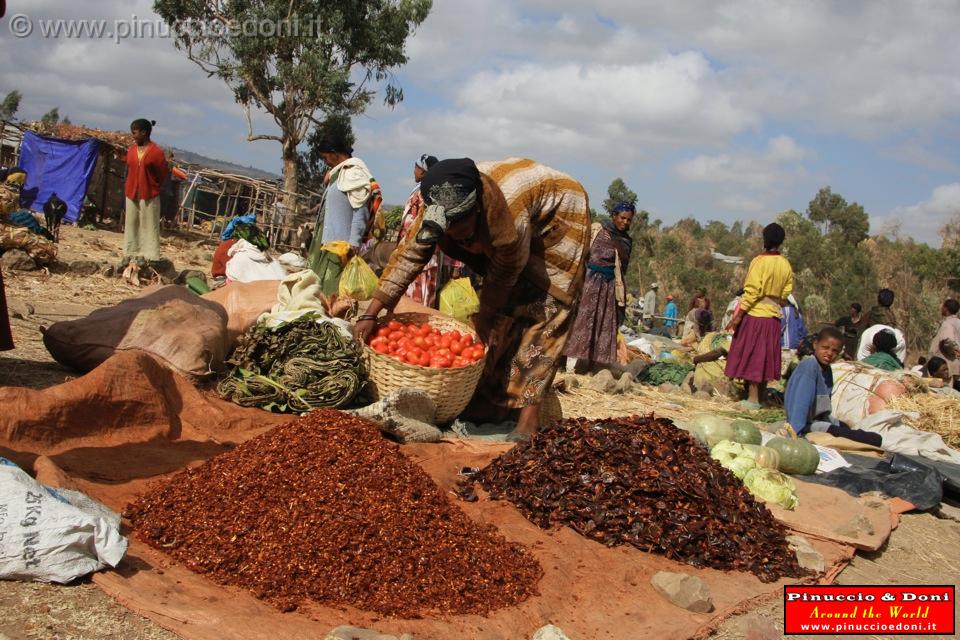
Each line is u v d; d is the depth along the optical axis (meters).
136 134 11.64
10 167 21.84
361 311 7.83
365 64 28.03
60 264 11.02
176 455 4.43
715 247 68.88
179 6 25.47
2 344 5.04
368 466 3.80
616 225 10.21
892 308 36.03
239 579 3.15
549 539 4.04
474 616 3.15
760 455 5.76
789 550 4.39
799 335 14.03
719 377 10.88
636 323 22.58
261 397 5.45
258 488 3.61
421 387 5.43
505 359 5.67
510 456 4.74
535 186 5.18
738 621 3.59
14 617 2.63
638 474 4.41
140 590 2.91
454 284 8.24
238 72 26.05
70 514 2.96
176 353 5.68
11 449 3.99
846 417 8.77
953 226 43.09
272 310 6.68
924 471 6.26
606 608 3.46
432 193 4.61
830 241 54.41
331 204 8.79
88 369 5.83
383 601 3.12
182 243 19.89
